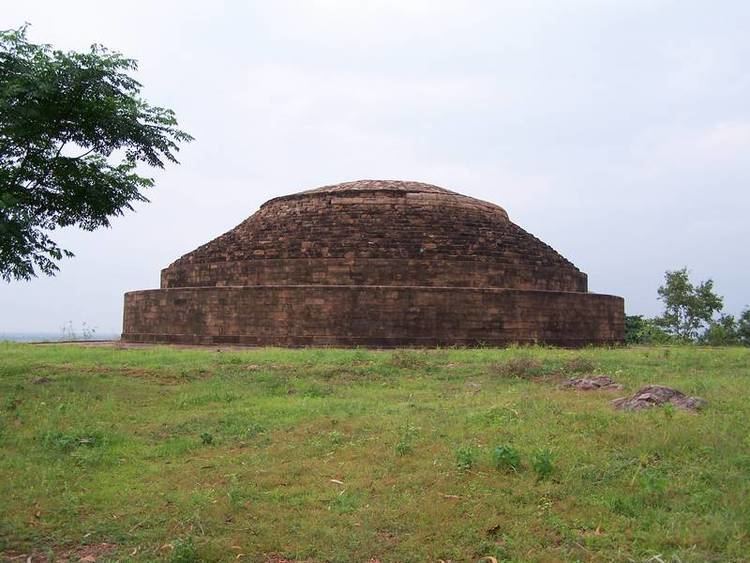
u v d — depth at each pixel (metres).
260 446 10.45
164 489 8.65
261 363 18.33
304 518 7.63
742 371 17.55
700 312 43.41
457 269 27.53
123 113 15.95
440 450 9.68
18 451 10.34
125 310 32.75
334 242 28.55
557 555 6.65
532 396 13.02
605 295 29.17
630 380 15.40
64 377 16.06
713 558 6.43
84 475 9.24
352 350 22.81
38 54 15.02
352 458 9.66
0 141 14.94
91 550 7.05
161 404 13.56
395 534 7.23
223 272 29.41
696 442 9.36
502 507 7.73
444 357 19.58
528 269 28.80
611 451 9.30
